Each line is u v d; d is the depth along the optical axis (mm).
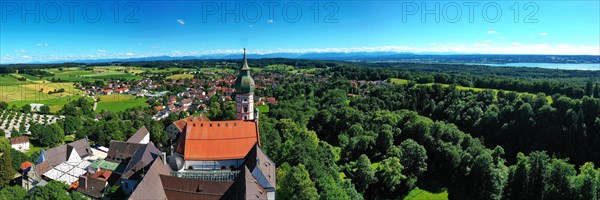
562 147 142750
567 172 106625
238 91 123438
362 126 183125
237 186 77000
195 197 78625
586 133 143375
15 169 143125
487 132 168625
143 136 167875
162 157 95188
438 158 143625
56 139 195875
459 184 131125
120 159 138250
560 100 155125
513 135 158500
